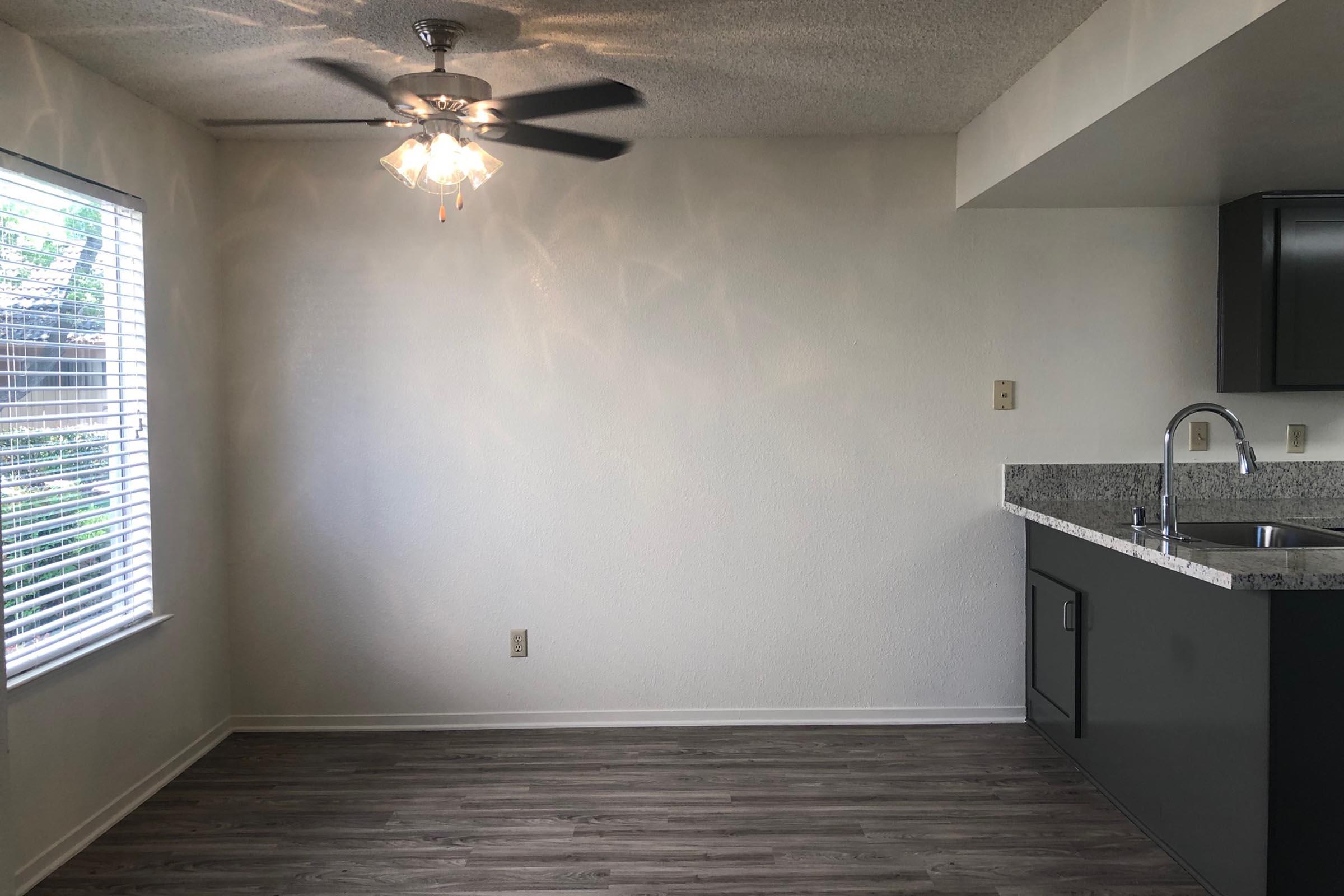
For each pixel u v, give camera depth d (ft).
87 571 8.90
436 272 11.67
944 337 11.76
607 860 8.46
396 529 11.84
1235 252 11.27
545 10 7.66
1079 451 11.82
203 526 11.18
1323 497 11.78
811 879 8.10
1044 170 9.66
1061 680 10.75
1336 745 7.05
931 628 11.96
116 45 8.41
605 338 11.73
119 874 8.30
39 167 8.14
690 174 11.66
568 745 11.34
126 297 9.70
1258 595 7.16
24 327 8.13
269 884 8.10
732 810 9.48
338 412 11.73
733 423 11.80
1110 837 8.87
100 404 9.24
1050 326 11.75
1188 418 11.77
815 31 8.16
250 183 11.57
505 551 11.88
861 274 11.72
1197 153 9.00
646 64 8.96
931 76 9.38
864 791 9.93
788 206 11.68
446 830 9.07
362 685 11.94
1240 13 5.89
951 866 8.31
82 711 8.84
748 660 11.96
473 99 8.20
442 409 11.76
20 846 7.99
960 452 11.83
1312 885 7.09
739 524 11.87
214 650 11.47
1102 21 7.73
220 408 11.65
